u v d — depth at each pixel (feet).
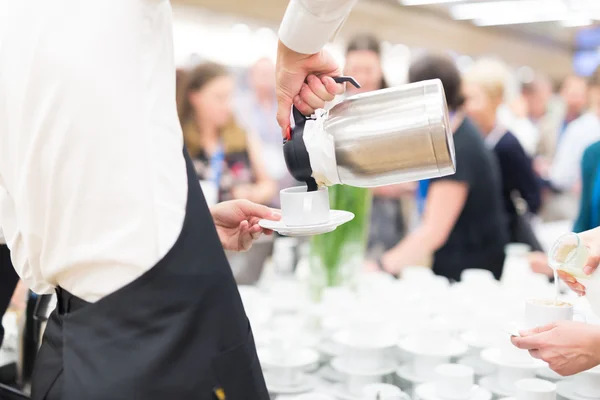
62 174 2.45
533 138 20.93
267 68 12.25
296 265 6.96
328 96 3.24
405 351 4.00
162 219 2.47
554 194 16.06
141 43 2.50
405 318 4.70
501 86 9.15
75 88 2.40
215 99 9.89
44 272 2.66
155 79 2.55
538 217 12.57
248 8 16.80
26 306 3.89
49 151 2.46
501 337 3.74
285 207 3.24
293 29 3.08
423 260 7.39
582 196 7.45
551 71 35.76
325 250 5.39
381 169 3.03
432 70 7.09
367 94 3.09
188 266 2.50
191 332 2.51
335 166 3.07
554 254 3.51
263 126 15.88
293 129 3.25
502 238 7.43
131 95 2.45
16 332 4.34
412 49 23.90
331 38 3.20
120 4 2.47
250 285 6.36
